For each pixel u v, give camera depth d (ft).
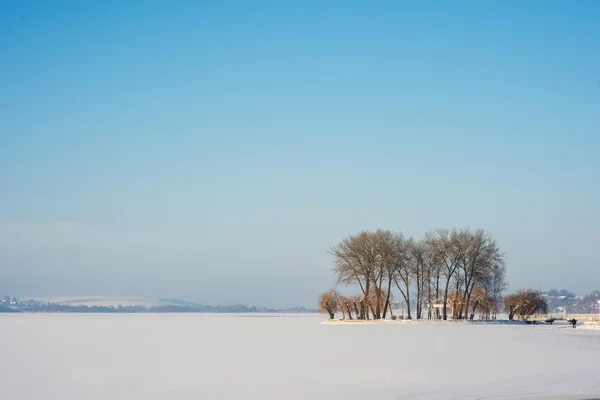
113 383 132.98
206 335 312.71
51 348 221.46
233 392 122.31
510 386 129.49
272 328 407.44
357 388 127.24
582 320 590.14
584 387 128.06
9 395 118.73
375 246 467.52
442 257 473.67
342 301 513.45
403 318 515.91
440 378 140.46
